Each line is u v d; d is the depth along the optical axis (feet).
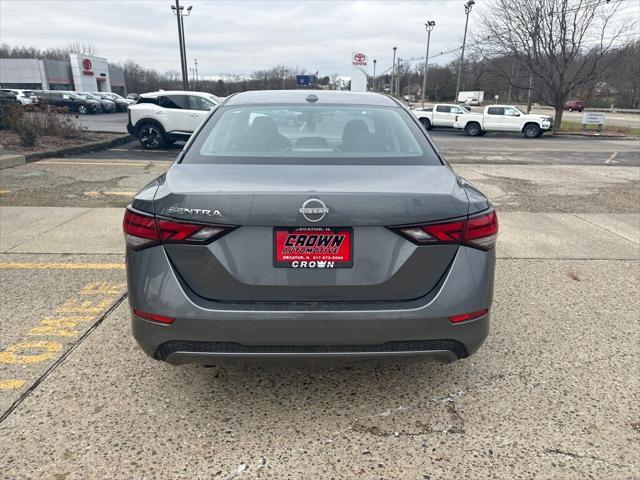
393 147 9.32
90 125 77.97
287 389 9.20
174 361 7.56
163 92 48.03
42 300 12.67
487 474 7.23
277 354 7.30
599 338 11.18
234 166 8.27
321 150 9.12
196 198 7.02
